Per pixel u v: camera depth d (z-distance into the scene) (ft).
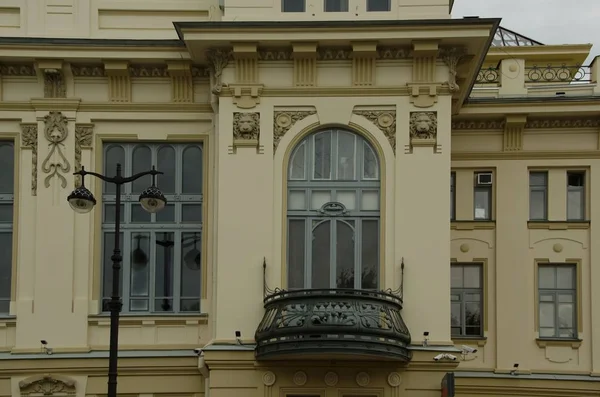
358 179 86.74
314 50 85.30
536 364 98.84
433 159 85.51
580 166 101.40
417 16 87.15
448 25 83.61
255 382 82.79
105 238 90.79
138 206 91.45
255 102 86.63
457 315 101.19
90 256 89.25
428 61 86.07
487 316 100.17
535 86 103.09
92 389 87.20
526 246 100.94
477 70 90.17
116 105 90.99
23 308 88.02
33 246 89.20
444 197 84.94
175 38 92.58
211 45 85.81
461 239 101.76
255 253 84.74
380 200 85.71
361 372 82.53
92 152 90.74
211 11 92.48
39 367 86.84
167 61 89.76
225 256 84.74
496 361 99.04
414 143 85.66
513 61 102.99
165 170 92.07
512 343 99.35
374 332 78.38
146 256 90.63
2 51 88.48
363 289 84.48
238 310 83.92
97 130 91.20
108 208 91.20
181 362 87.40
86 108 90.94
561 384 97.55
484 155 101.96
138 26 92.68
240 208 85.46
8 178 91.20
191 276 90.58
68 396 87.04
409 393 82.17
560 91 102.53
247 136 86.28
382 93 86.38
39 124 90.68
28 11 92.43
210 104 90.89
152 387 87.45
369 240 85.97
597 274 99.86
